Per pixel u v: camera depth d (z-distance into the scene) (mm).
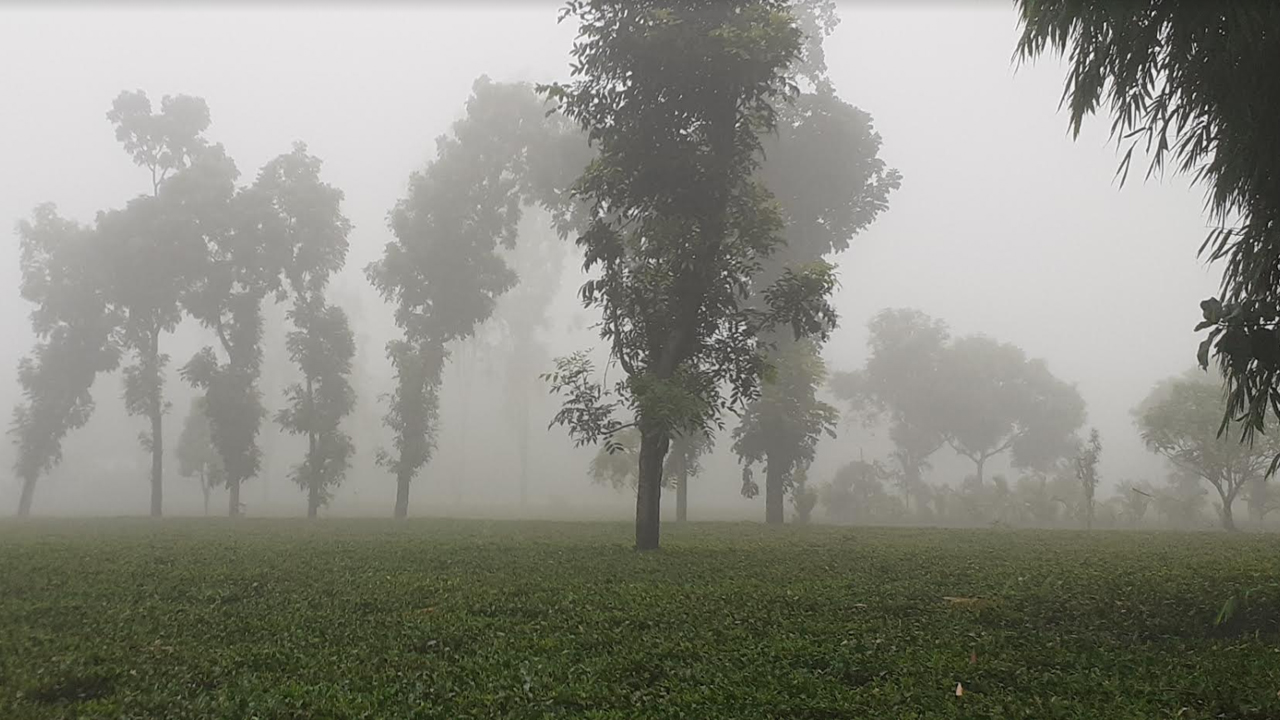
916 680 6973
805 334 21250
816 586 12516
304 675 7324
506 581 13234
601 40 19719
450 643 8625
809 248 38906
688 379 19594
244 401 44969
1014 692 6785
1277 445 37438
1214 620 9344
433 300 43812
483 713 6172
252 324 46000
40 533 26906
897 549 19828
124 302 45094
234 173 46906
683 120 20328
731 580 13375
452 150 44438
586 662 7656
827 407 36781
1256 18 8914
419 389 43531
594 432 20406
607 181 20156
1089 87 10531
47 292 47094
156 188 46281
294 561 16359
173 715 6312
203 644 8719
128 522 37344
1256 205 10227
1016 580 13070
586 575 14094
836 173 37281
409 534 26234
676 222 19844
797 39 19703
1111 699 6484
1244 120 9766
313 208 45781
